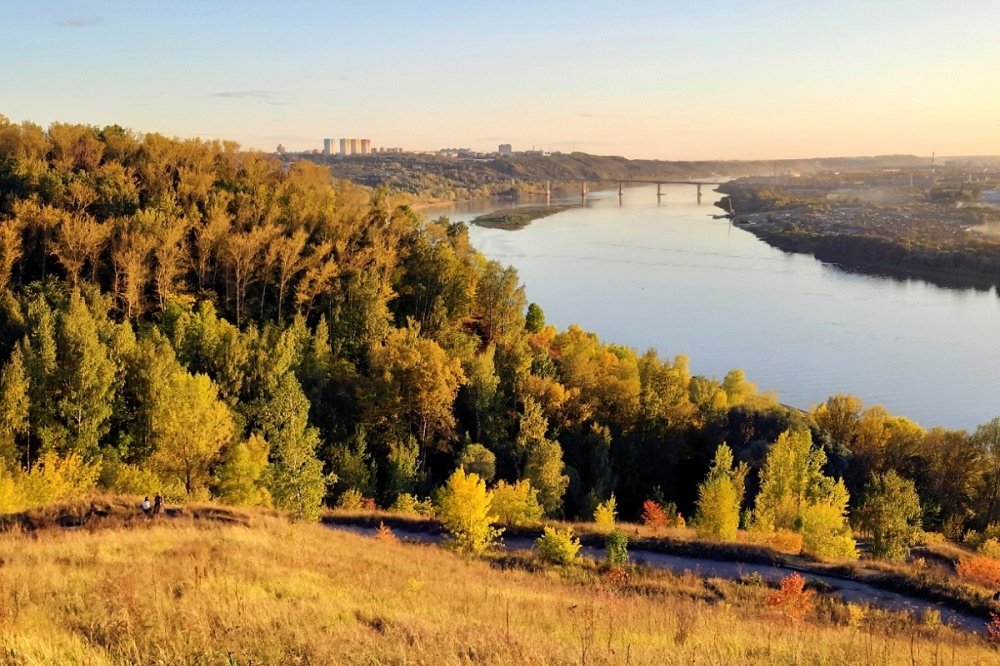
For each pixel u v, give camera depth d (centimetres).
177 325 6650
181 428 4562
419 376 6525
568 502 6600
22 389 4797
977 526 6931
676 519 5972
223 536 2872
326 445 6366
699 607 2627
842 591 3369
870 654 1928
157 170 9662
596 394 8256
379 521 4438
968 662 1977
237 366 6106
